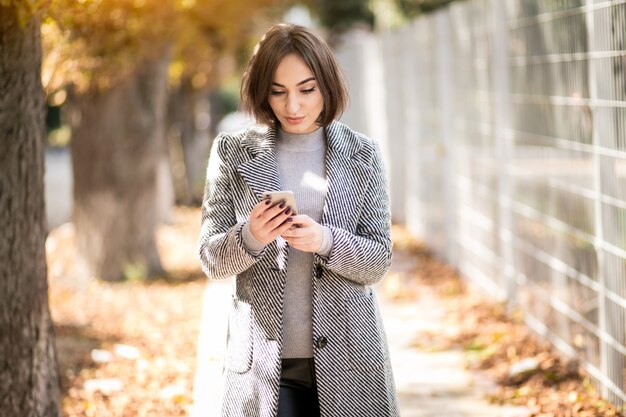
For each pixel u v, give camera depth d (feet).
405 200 56.95
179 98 87.15
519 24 27.89
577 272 23.29
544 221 26.27
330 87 12.05
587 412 20.49
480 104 34.40
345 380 12.21
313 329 12.14
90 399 23.82
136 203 45.88
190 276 47.37
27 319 17.06
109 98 44.91
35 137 17.03
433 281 39.19
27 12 14.98
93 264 45.55
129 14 30.22
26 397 17.12
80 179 45.62
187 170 88.89
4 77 16.46
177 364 27.81
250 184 12.14
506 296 31.48
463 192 38.47
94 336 32.27
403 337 29.53
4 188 16.61
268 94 12.05
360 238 12.03
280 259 12.08
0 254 16.66
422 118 48.65
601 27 20.45
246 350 12.26
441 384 23.90
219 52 63.93
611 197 20.34
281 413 12.25
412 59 50.39
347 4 107.76
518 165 29.17
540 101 26.09
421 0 82.53
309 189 12.34
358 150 12.46
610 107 20.12
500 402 21.95
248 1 55.52
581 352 23.09
